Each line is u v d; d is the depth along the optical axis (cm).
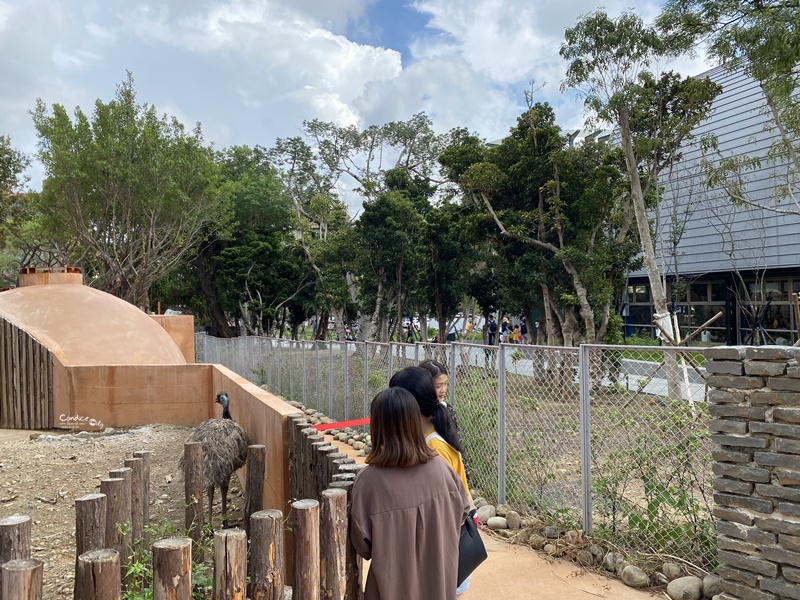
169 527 481
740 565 366
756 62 1179
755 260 2323
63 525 585
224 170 3456
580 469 527
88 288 1304
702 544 433
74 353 1128
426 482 232
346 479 289
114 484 337
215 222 2788
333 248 2889
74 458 826
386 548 222
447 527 235
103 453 859
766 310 2373
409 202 2755
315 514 250
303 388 1334
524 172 1847
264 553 244
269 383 1575
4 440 978
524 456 575
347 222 3481
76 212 2228
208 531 473
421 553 229
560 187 1762
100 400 1080
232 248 3212
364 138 3909
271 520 246
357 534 227
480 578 444
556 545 489
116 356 1169
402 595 221
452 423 311
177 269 3359
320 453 353
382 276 2839
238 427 590
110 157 2092
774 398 354
